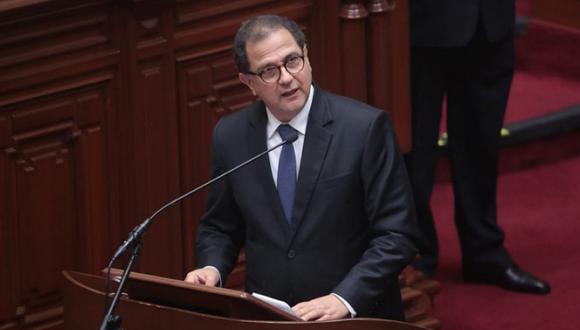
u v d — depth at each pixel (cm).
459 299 1441
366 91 1288
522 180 1731
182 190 1213
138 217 1190
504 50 1401
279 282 937
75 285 867
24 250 1145
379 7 1261
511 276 1453
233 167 949
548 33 1903
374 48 1272
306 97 905
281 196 934
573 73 1894
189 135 1205
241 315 820
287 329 802
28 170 1132
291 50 887
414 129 1418
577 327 1373
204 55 1195
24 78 1106
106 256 1187
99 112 1154
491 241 1457
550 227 1605
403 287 1359
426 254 1470
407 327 838
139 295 847
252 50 888
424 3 1366
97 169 1165
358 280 902
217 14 1191
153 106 1177
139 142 1176
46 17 1105
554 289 1455
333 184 921
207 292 810
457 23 1359
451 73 1425
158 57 1170
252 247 952
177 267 1223
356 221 934
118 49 1148
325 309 882
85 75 1139
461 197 1455
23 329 1167
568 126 1775
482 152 1438
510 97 1850
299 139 930
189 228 1223
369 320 822
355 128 925
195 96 1201
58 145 1145
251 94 1232
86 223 1170
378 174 924
